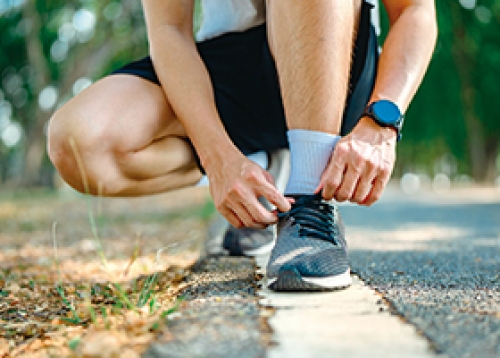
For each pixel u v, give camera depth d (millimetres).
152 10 1999
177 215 5719
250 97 2176
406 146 20109
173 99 1870
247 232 2455
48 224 5070
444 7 12016
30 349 1362
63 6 11766
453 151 16375
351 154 1579
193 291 1705
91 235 4082
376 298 1533
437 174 25188
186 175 2262
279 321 1320
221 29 2248
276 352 1127
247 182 1654
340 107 1666
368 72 1964
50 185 13156
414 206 6406
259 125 2234
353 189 1605
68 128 1836
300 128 1668
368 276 1883
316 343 1174
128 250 3195
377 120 1626
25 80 14875
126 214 6105
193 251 2947
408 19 1855
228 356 1107
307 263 1580
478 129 15250
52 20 12141
